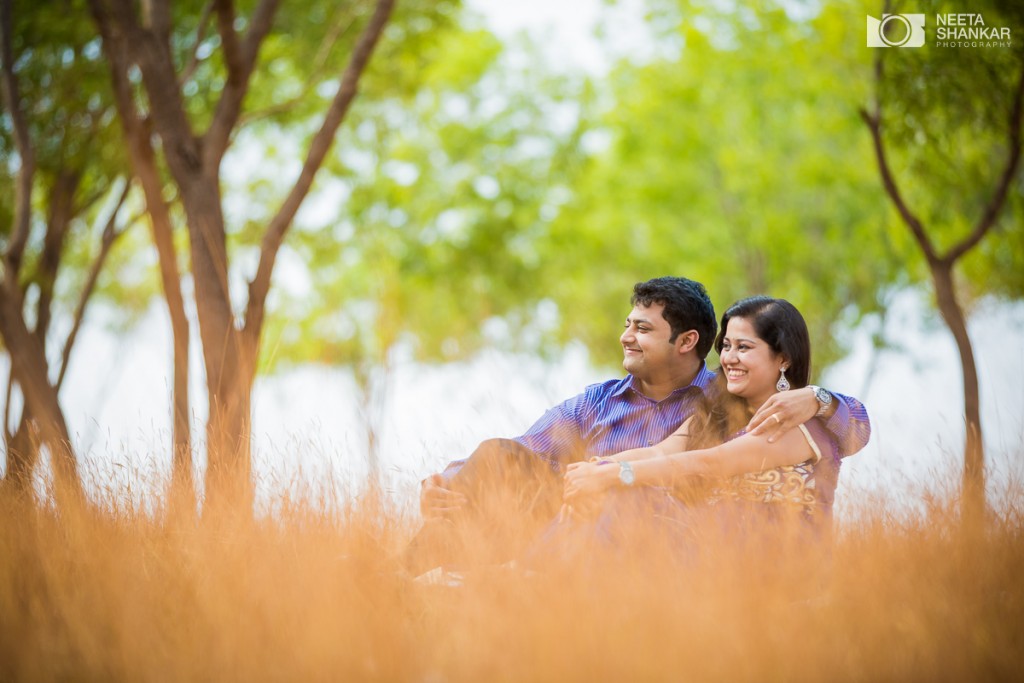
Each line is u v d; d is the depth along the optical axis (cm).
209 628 321
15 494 438
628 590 331
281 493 403
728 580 334
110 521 400
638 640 302
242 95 885
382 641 311
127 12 848
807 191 2192
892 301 2155
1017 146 930
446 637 320
